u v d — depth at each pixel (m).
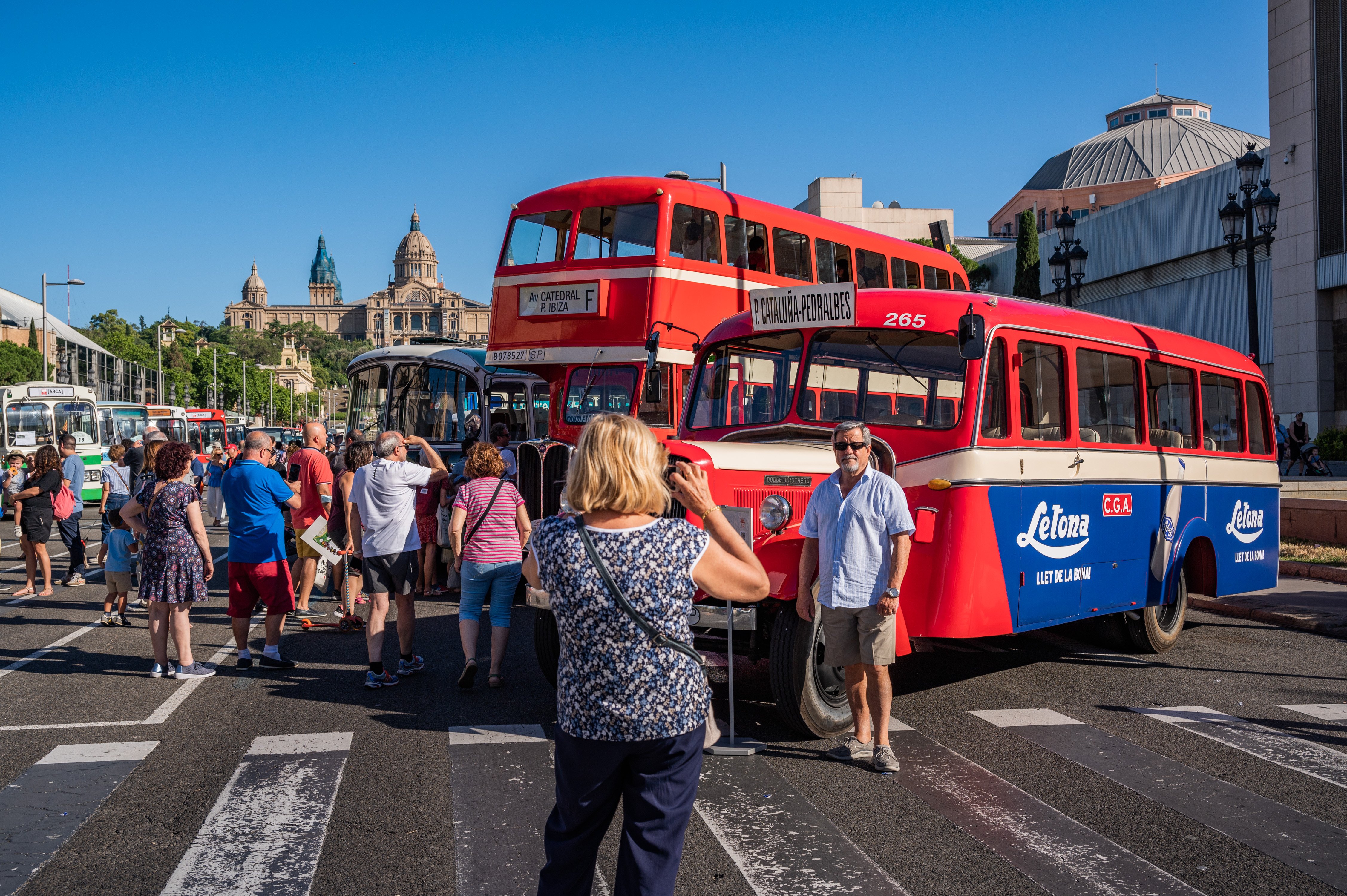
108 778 5.57
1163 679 8.27
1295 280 35.59
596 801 2.97
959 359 6.84
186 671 8.17
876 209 77.56
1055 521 7.44
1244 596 12.27
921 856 4.52
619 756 2.93
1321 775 5.74
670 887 2.96
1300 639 10.17
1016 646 9.66
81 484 14.62
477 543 7.60
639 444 3.03
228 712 7.02
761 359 7.76
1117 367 8.31
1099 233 50.94
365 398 19.48
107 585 12.70
